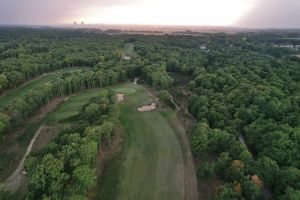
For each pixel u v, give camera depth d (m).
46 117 116.00
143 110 125.44
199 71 169.12
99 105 103.50
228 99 113.19
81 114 109.38
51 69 191.00
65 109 124.56
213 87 134.88
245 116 97.25
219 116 97.44
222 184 70.81
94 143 74.88
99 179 75.06
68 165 68.44
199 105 110.88
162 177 77.19
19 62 181.00
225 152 76.25
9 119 102.44
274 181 65.44
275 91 116.69
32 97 120.31
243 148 76.00
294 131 79.62
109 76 163.00
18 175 78.06
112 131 92.31
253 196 60.16
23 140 97.56
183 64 194.00
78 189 62.06
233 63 188.00
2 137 94.25
